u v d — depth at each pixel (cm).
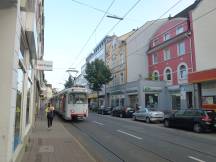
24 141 1012
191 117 1805
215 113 1747
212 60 2619
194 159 905
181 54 3123
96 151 1057
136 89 3722
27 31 842
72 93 2495
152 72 3856
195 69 2844
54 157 891
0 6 594
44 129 1767
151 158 923
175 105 3250
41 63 1847
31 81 1547
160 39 3728
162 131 1752
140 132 1677
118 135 1533
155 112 2441
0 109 567
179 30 3244
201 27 2780
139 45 4184
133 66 4216
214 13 2620
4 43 586
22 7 699
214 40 2605
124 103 4234
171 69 3350
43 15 2634
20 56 789
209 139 1388
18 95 804
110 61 5178
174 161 877
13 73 589
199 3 2827
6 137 564
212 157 937
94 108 4903
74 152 981
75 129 1869
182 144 1214
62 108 2791
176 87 3212
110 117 3238
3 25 590
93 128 1927
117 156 958
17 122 802
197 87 2669
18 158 769
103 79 4469
